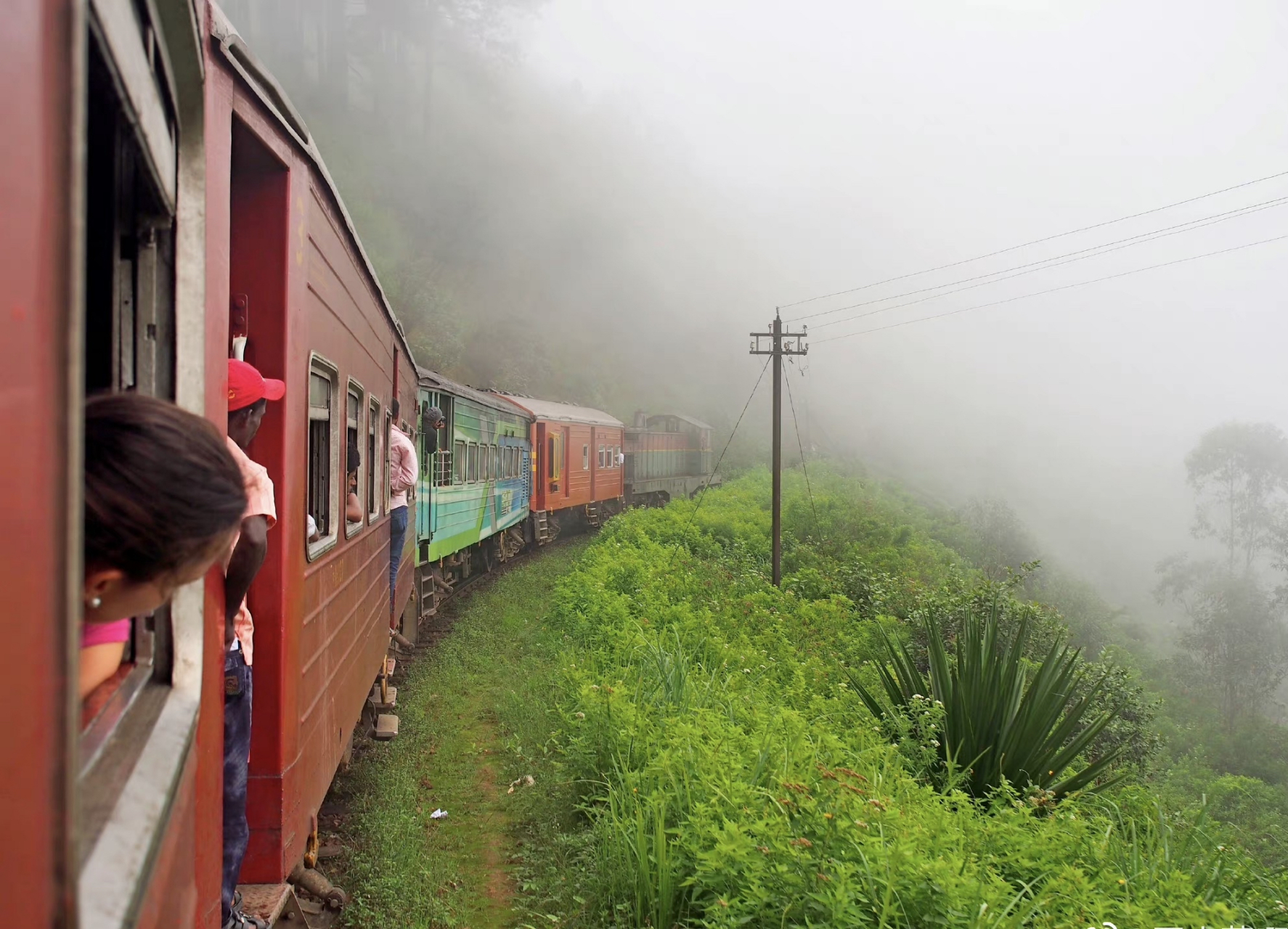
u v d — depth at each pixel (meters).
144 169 1.41
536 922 4.29
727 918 3.39
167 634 1.65
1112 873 4.07
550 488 20.06
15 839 0.71
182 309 1.75
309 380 3.51
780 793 4.05
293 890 4.01
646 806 4.45
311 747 3.61
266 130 2.79
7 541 0.70
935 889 3.39
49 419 0.77
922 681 6.82
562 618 9.80
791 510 20.44
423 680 8.34
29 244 0.74
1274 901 4.27
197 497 1.31
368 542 5.52
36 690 0.74
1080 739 6.04
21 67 0.73
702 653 8.05
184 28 1.51
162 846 1.18
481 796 5.88
